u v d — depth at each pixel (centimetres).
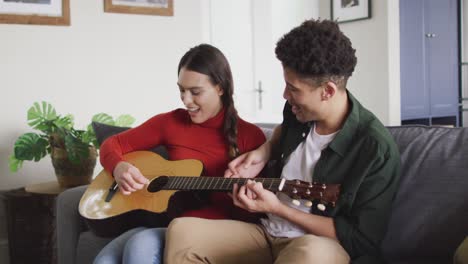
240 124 164
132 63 307
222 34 362
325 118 126
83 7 288
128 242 129
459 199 131
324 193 116
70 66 285
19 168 273
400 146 147
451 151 140
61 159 239
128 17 303
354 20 412
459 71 469
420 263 132
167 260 118
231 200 155
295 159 134
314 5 435
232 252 125
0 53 265
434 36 442
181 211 154
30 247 246
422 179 138
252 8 376
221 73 157
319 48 115
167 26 319
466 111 505
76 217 188
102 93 297
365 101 415
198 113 159
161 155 183
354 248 117
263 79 386
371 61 406
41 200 243
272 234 131
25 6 269
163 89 320
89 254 175
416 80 430
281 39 124
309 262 102
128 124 278
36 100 276
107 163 168
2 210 270
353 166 123
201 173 157
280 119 398
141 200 156
